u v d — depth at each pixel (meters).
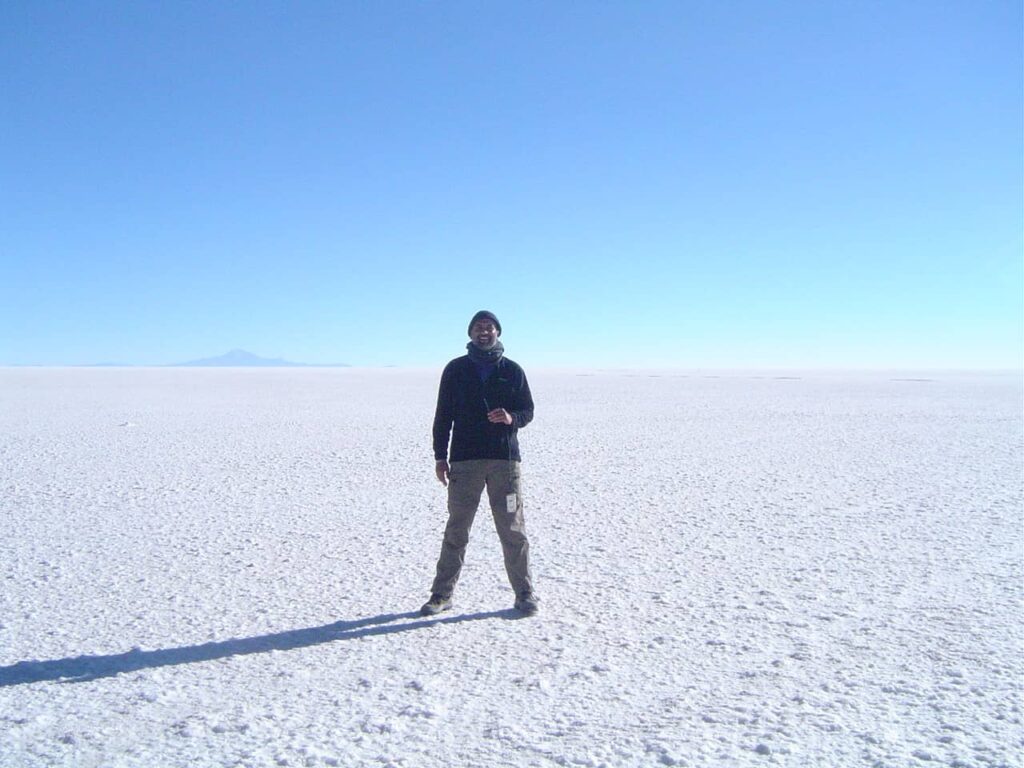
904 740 3.81
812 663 4.76
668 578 6.63
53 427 20.70
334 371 85.31
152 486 11.50
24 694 4.42
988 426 21.19
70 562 7.21
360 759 3.66
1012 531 8.41
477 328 5.80
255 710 4.19
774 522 8.94
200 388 44.31
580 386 47.69
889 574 6.73
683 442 17.41
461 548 5.81
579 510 9.69
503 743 3.80
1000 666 4.71
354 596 6.18
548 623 5.52
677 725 3.97
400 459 14.48
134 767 3.62
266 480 12.09
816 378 63.16
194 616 5.71
